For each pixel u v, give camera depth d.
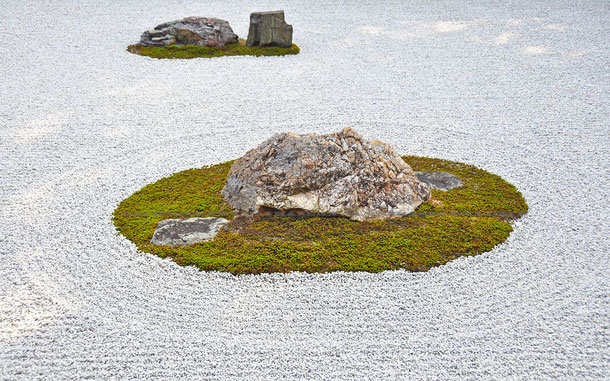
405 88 11.69
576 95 11.11
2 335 5.37
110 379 4.90
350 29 15.64
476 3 18.06
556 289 5.98
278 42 13.88
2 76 11.96
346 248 6.68
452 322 5.57
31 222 7.20
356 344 5.31
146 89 11.58
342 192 7.25
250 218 7.30
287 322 5.59
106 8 17.16
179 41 13.96
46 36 14.51
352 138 7.58
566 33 14.78
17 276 6.19
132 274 6.27
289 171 7.21
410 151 9.20
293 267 6.35
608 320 5.54
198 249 6.67
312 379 4.91
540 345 5.25
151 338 5.37
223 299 5.91
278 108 10.74
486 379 4.90
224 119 10.30
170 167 8.68
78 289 6.02
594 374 4.93
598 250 6.61
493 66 12.79
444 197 7.82
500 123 10.06
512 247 6.75
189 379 4.91
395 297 5.93
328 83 11.95
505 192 7.89
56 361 5.09
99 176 8.37
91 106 10.73
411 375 4.95
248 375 4.96
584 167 8.48
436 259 6.47
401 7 17.80
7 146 9.16
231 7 17.64
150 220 7.25
